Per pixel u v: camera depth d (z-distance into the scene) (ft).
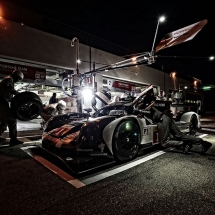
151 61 14.89
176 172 8.43
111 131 9.24
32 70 27.76
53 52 29.14
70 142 9.25
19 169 8.80
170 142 11.81
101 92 15.78
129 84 44.88
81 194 6.41
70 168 8.16
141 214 5.24
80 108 17.61
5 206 5.67
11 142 13.85
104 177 7.86
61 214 5.25
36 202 5.90
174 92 19.22
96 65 35.37
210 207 5.57
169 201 5.93
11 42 25.02
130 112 11.76
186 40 13.55
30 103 13.04
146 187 6.92
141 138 10.78
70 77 17.44
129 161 10.07
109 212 5.34
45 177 7.86
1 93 12.97
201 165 9.41
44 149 10.78
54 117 12.59
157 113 12.32
